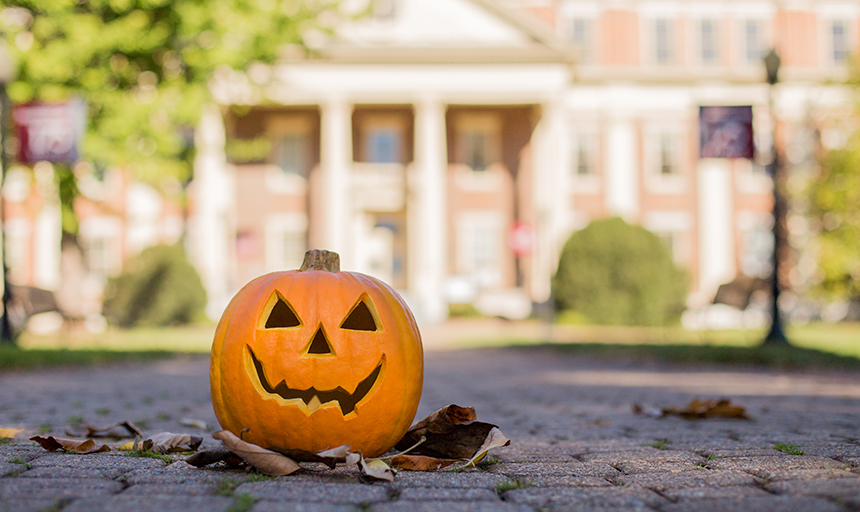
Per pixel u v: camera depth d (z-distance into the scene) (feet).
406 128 97.40
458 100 89.66
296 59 85.25
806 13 103.55
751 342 45.91
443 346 52.85
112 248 90.89
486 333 67.87
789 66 102.73
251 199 96.17
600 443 12.60
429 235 87.10
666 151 99.96
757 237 99.14
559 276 70.18
